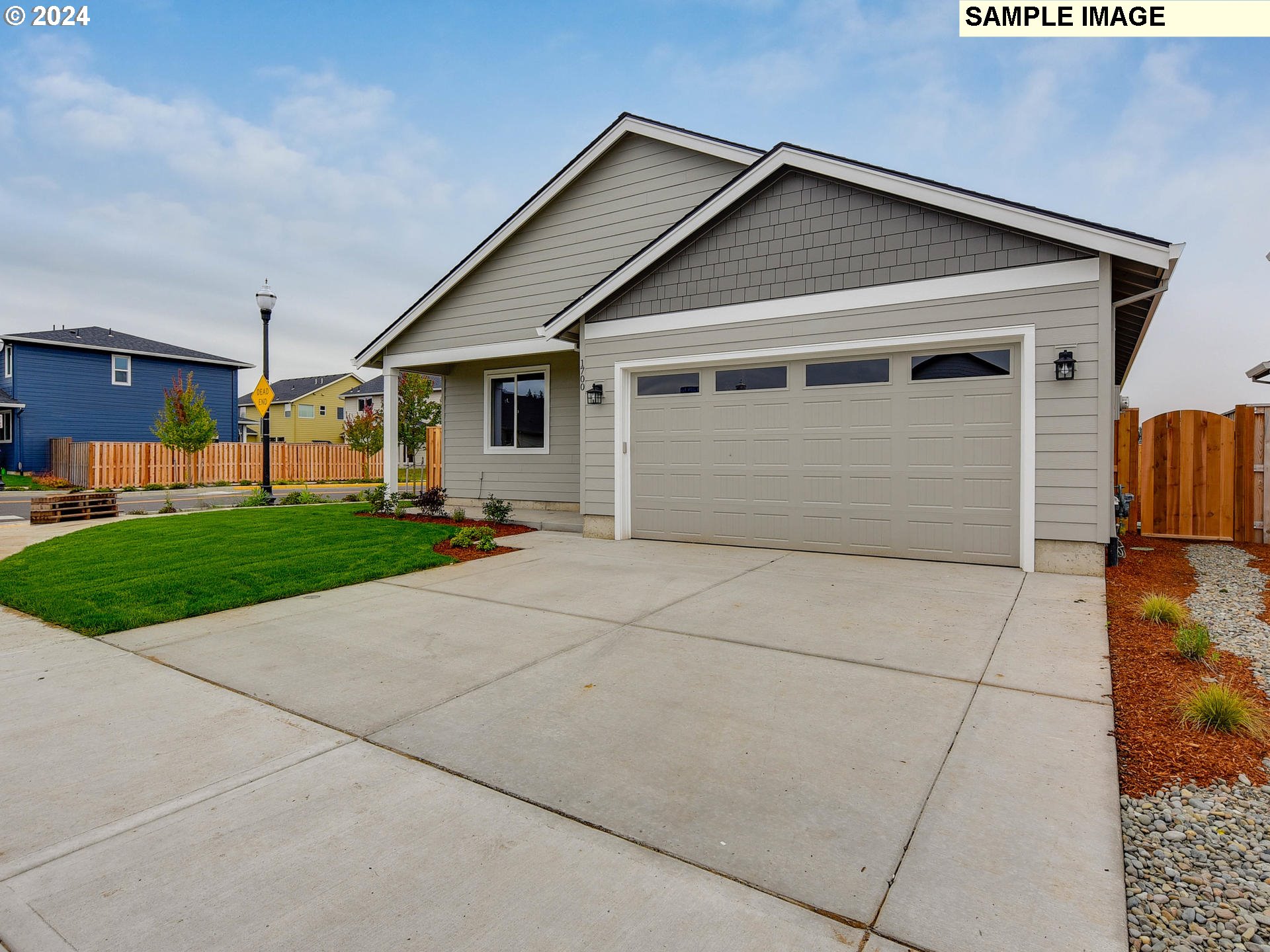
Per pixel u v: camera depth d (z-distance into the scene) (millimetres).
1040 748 3115
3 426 26625
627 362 9344
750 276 8375
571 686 3984
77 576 6895
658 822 2557
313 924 1994
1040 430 6789
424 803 2705
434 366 13445
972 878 2201
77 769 2994
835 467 8008
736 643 4746
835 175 7590
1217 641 4723
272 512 13188
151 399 29281
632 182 11062
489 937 1938
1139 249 6141
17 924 1999
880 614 5398
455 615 5578
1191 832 2514
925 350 7480
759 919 2016
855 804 2666
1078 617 5246
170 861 2311
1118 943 1903
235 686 4016
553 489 12570
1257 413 9125
